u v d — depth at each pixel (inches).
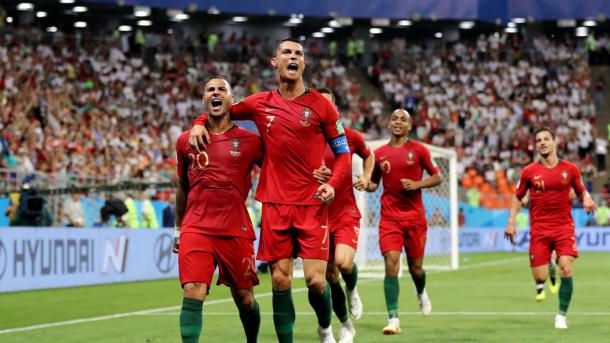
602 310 455.8
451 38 1766.7
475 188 1373.0
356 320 414.3
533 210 407.8
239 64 1489.9
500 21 1398.9
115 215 732.7
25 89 1080.8
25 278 611.2
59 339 353.7
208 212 246.2
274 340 343.0
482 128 1529.3
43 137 943.7
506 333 357.7
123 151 1028.5
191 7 1238.3
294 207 256.4
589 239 1354.6
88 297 564.4
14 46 1200.8
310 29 1704.0
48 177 692.7
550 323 396.2
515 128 1526.8
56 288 634.2
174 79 1369.3
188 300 241.9
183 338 239.1
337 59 1619.1
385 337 346.9
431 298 542.9
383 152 389.1
